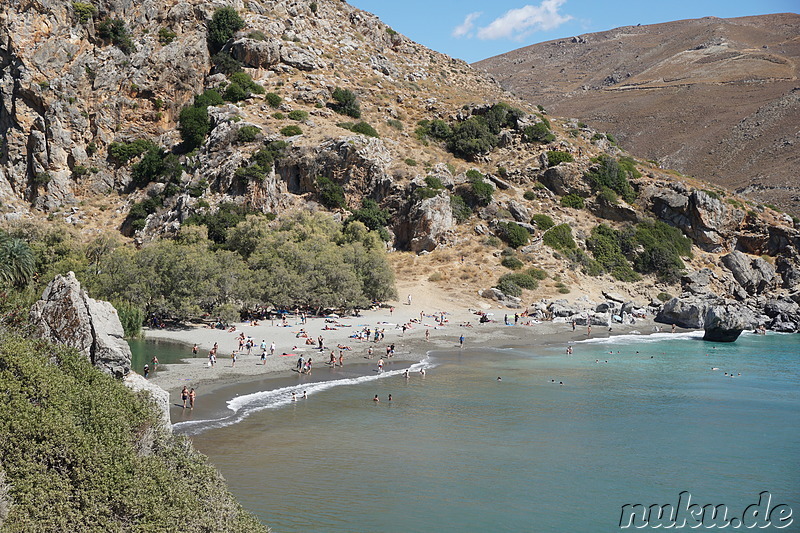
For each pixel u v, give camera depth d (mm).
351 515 28469
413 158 128375
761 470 36156
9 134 118500
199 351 62844
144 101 127000
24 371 21406
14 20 119250
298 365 56281
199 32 135250
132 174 121312
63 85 120625
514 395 51969
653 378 60719
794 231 122750
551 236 117000
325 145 117750
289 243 88625
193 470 23219
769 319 102750
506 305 100188
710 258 121750
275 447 36500
